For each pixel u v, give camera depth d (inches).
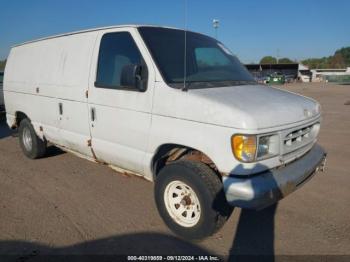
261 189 119.3
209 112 126.3
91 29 181.2
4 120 458.9
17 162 251.9
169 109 138.3
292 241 141.2
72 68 189.0
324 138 342.3
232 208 136.3
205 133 128.0
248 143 119.0
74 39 191.8
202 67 164.2
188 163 135.2
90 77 175.3
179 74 148.8
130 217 162.1
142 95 148.3
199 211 134.3
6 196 187.5
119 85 159.3
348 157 266.1
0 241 140.4
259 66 2283.5
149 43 152.3
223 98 131.0
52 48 210.2
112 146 167.6
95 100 171.9
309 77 2586.1
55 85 202.2
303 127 142.3
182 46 163.3
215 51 181.6
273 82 2080.5
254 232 148.5
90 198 184.4
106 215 163.9
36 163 248.5
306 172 138.7
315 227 152.5
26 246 136.9
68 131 198.1
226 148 122.7
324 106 668.1
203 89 140.6
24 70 239.6
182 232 141.6
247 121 118.4
